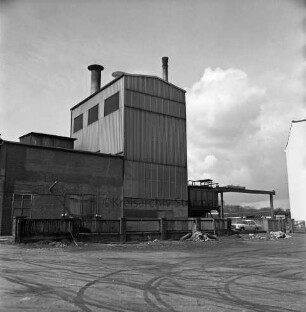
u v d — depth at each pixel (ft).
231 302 21.67
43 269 33.76
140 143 102.68
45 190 82.79
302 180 118.62
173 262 40.55
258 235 96.89
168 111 111.04
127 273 32.07
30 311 19.40
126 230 68.23
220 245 66.03
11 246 54.95
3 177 77.30
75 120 125.59
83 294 23.38
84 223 64.23
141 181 100.58
